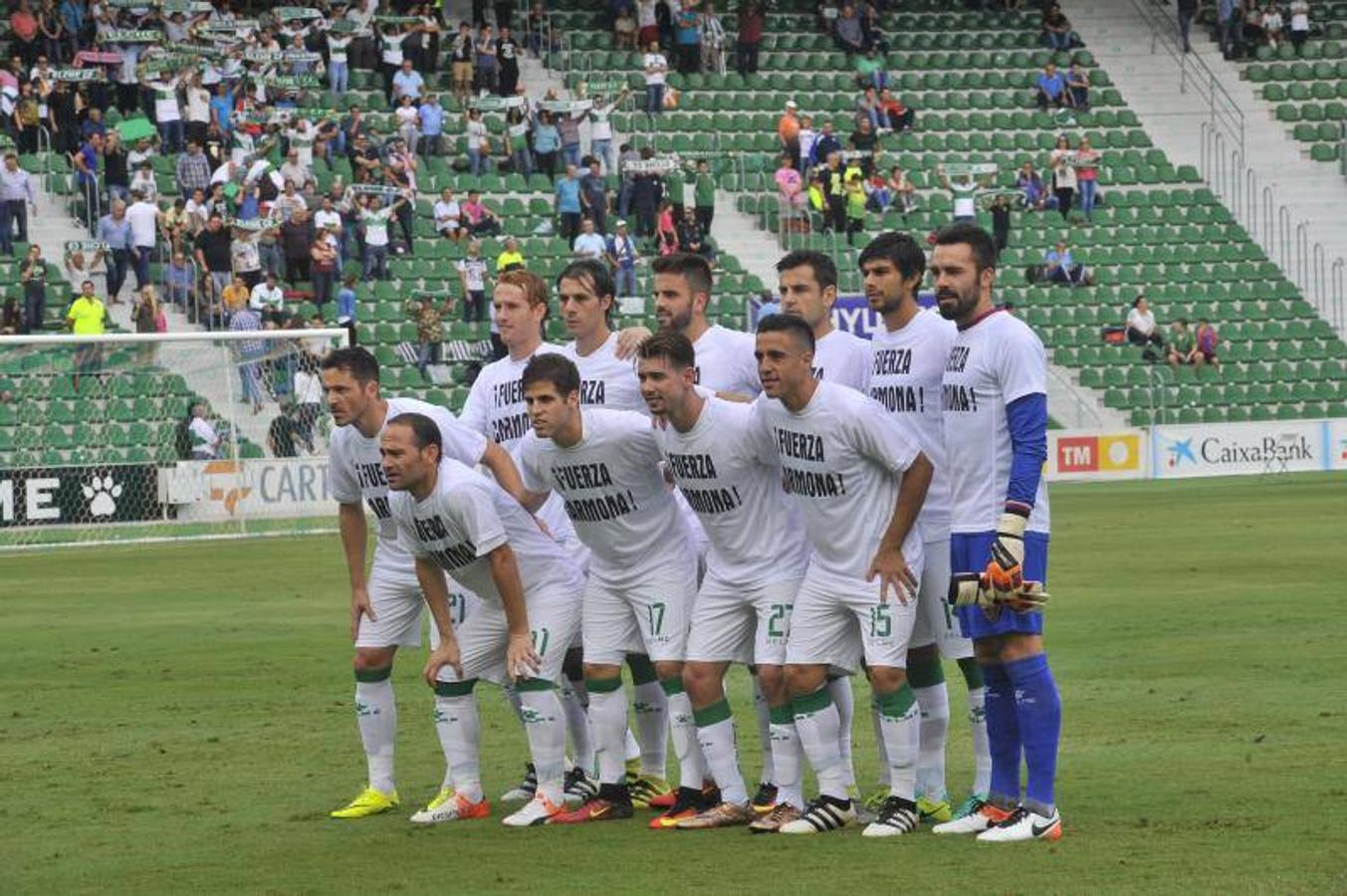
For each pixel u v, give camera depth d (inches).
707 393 782.5
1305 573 1768.0
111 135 3186.5
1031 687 725.9
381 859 720.3
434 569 802.8
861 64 4242.1
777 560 786.2
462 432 834.8
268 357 2704.2
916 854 702.5
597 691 818.2
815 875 668.1
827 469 750.5
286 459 2709.2
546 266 3540.8
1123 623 1433.3
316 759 966.4
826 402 745.6
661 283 879.1
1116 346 3809.1
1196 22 4633.4
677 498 840.3
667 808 836.6
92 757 981.2
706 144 4028.1
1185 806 771.4
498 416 909.2
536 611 821.9
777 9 4456.2
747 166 3978.8
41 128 3366.1
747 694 1160.8
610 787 816.9
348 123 3560.5
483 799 823.1
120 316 3137.3
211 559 2301.9
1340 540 2118.6
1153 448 3531.0
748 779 891.4
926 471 751.7
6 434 2551.7
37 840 767.1
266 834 775.1
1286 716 998.4
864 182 3897.6
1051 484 3417.8
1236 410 3816.4
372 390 834.8
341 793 871.7
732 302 3631.9
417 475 781.3
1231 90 4490.7
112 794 872.9
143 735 1050.1
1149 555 1996.8
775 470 786.8
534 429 792.3
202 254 3125.0
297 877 687.1
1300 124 4421.8
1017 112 4296.3
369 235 3361.2
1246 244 4124.0
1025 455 718.5
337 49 3742.6
